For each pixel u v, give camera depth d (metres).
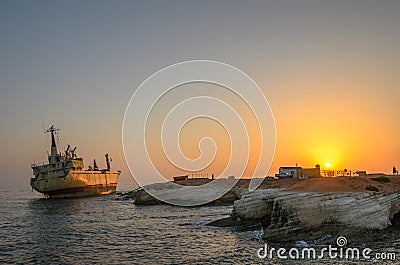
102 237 45.66
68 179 130.12
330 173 85.38
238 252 34.28
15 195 172.75
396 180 60.25
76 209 87.00
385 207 41.09
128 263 32.78
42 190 131.00
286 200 38.72
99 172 155.12
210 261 32.12
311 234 36.78
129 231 49.53
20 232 52.31
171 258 33.72
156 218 63.16
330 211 38.12
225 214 65.94
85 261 34.12
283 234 37.12
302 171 85.94
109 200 115.00
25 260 35.34
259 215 47.03
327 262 29.88
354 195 41.09
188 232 46.16
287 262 30.39
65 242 43.34
